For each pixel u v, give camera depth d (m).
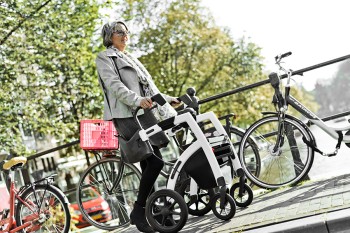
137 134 4.37
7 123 14.70
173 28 28.02
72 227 7.25
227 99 29.30
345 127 5.25
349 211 3.68
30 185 5.41
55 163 20.70
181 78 28.69
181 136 5.43
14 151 14.84
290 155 5.51
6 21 14.79
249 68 30.39
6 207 5.66
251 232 3.89
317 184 5.30
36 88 15.57
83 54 16.72
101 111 18.53
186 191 5.07
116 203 5.66
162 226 4.32
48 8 15.83
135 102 4.33
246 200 4.98
